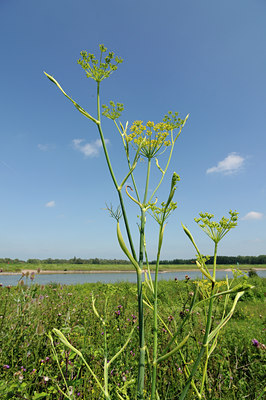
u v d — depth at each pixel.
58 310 4.16
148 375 2.29
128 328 3.55
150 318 3.40
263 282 14.69
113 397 2.04
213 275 1.24
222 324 1.23
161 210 1.43
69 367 2.22
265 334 4.40
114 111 1.61
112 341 3.11
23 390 1.91
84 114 1.32
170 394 2.04
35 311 3.96
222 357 2.62
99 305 4.61
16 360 2.58
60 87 1.34
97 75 1.36
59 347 2.69
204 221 1.35
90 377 2.38
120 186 1.28
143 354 1.19
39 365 2.56
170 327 2.77
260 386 2.35
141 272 1.25
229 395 2.09
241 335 4.12
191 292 2.50
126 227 1.25
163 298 7.26
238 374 2.46
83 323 3.70
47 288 8.07
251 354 2.88
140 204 1.45
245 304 10.19
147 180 1.55
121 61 1.38
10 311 3.78
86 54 1.35
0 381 1.90
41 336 2.89
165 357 1.14
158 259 1.31
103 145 1.32
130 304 4.88
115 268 72.50
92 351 2.64
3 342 2.88
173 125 1.79
